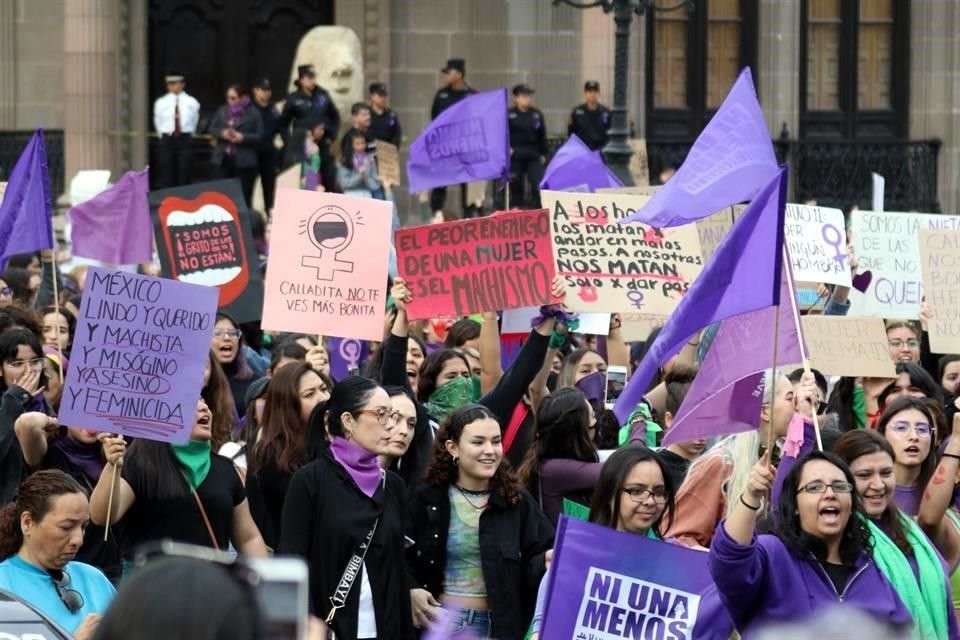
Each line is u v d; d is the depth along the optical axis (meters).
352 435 14.45
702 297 13.11
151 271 30.42
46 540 12.83
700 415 14.13
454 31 52.44
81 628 11.84
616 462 13.67
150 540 14.43
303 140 45.03
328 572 14.28
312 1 53.81
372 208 18.84
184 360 14.41
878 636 7.50
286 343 19.55
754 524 12.21
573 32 51.72
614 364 22.55
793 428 13.40
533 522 14.95
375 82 49.66
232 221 22.97
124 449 14.21
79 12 49.81
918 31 56.38
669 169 43.03
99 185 35.06
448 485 14.91
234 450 17.14
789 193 55.38
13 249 20.42
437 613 14.65
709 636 13.05
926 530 14.94
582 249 20.77
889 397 19.45
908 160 56.06
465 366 18.72
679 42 54.84
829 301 23.77
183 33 53.44
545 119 51.78
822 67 56.44
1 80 51.50
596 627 13.24
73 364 14.26
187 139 49.19
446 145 25.03
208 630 5.43
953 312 21.14
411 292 18.81
